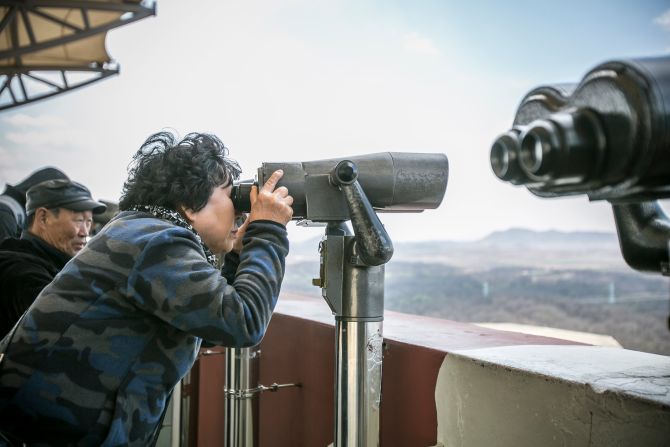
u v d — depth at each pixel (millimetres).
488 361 966
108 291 951
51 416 940
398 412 1188
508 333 1273
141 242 960
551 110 611
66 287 963
